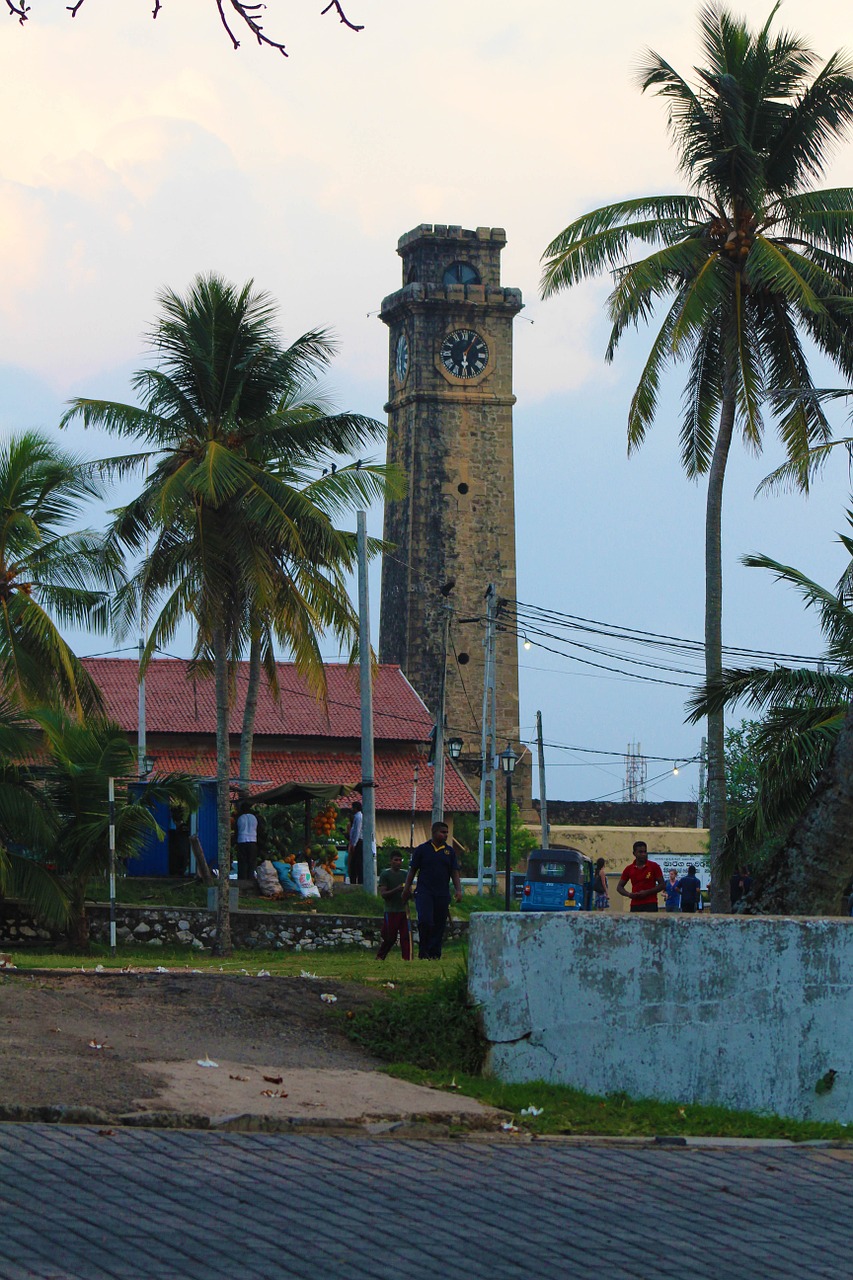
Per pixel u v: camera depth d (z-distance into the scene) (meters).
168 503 29.23
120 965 21.55
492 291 81.81
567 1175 10.13
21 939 30.41
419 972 18.66
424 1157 10.34
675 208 32.09
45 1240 7.89
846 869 18.11
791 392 26.02
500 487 81.75
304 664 32.31
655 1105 12.49
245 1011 14.31
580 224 32.12
